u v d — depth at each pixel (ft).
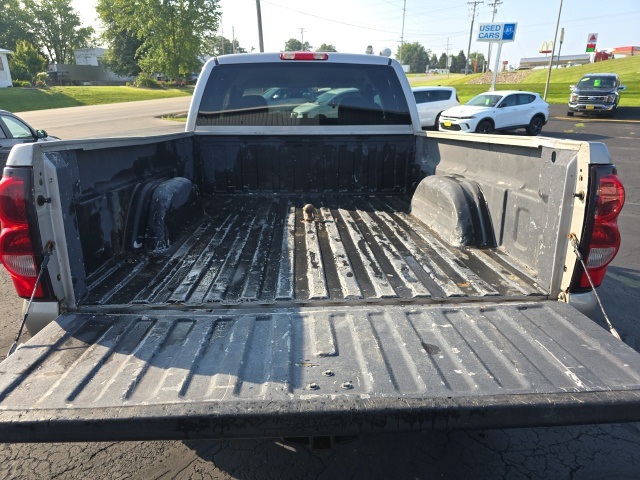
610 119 72.90
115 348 5.55
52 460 7.59
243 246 9.11
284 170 13.29
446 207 9.35
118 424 4.47
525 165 7.58
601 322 12.25
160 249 8.70
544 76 139.44
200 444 7.91
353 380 4.97
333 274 7.66
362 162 13.34
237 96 12.84
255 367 5.20
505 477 7.20
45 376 5.03
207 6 175.63
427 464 7.44
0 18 269.23
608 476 7.26
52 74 234.58
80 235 6.69
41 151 5.75
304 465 7.40
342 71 12.76
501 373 5.10
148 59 181.37
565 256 6.52
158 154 10.24
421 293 6.86
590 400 4.70
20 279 6.00
